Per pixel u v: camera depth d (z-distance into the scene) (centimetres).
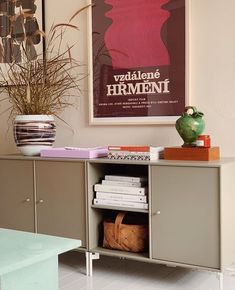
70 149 262
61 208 260
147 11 272
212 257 213
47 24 312
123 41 282
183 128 233
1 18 329
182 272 257
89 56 295
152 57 272
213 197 211
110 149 245
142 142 279
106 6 287
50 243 111
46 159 262
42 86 284
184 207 220
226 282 238
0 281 94
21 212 276
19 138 276
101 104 292
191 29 259
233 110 248
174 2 262
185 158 230
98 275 253
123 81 283
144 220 249
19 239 115
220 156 253
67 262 277
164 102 269
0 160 282
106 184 248
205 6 254
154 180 229
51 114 295
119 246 247
